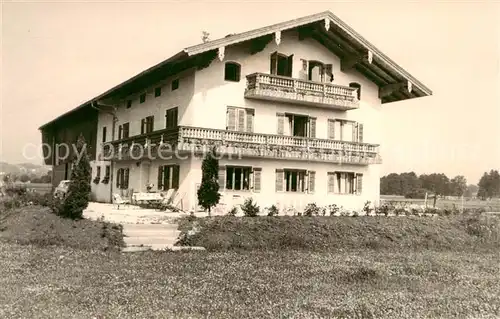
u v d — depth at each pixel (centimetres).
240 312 896
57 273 1203
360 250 1873
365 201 3033
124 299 958
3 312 850
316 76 3038
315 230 1989
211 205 2044
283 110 2769
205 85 2523
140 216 2061
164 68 2605
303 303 976
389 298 1052
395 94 3209
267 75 2595
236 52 2620
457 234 2272
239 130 2608
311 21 2606
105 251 1548
